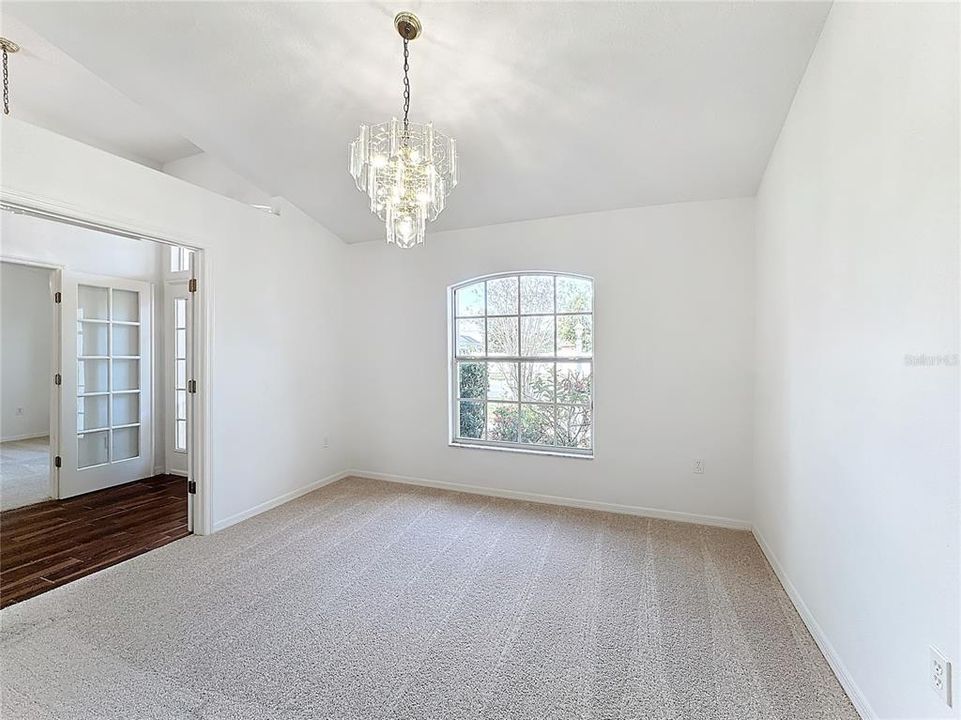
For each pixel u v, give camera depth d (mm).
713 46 2102
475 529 3252
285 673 1793
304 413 4070
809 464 2094
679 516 3422
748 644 1968
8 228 3609
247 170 3453
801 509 2189
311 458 4160
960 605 1094
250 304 3512
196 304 3162
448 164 2463
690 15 1970
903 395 1344
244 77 2578
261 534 3164
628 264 3537
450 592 2402
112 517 3508
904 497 1338
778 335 2586
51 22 2342
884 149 1446
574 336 3859
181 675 1777
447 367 4184
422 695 1684
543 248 3805
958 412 1102
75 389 4004
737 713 1595
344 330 4602
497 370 4125
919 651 1264
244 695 1678
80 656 1886
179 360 4660
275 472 3750
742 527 3254
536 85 2453
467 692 1697
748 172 2961
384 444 4473
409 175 2174
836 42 1802
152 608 2246
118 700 1650
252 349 3527
